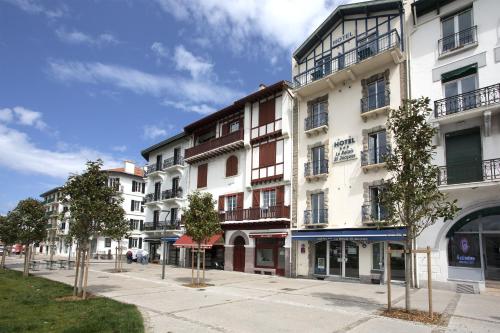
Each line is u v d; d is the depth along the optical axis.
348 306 11.13
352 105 20.12
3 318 8.70
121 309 9.89
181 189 32.31
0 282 16.61
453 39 16.80
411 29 18.34
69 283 16.92
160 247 34.44
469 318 9.55
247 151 25.77
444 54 16.80
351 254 18.95
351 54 20.48
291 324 8.70
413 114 10.14
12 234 23.16
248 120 26.06
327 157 20.78
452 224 15.41
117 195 13.78
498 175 14.23
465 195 15.14
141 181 54.38
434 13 17.59
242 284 17.09
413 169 9.92
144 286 16.17
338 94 20.95
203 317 9.40
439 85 16.88
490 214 14.47
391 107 18.31
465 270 15.05
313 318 9.38
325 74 21.70
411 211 10.35
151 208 36.59
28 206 20.52
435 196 9.72
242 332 7.96
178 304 11.34
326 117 21.19
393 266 17.53
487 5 15.93
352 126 19.89
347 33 21.23
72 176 12.85
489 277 14.46
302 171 21.98
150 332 7.79
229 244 25.61
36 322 8.28
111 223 13.34
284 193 22.81
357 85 20.09
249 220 24.02
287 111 23.56
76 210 12.55
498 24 15.52
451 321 9.18
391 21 19.38
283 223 21.97
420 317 9.41
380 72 19.11
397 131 10.42
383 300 12.35
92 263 35.00
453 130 15.94
